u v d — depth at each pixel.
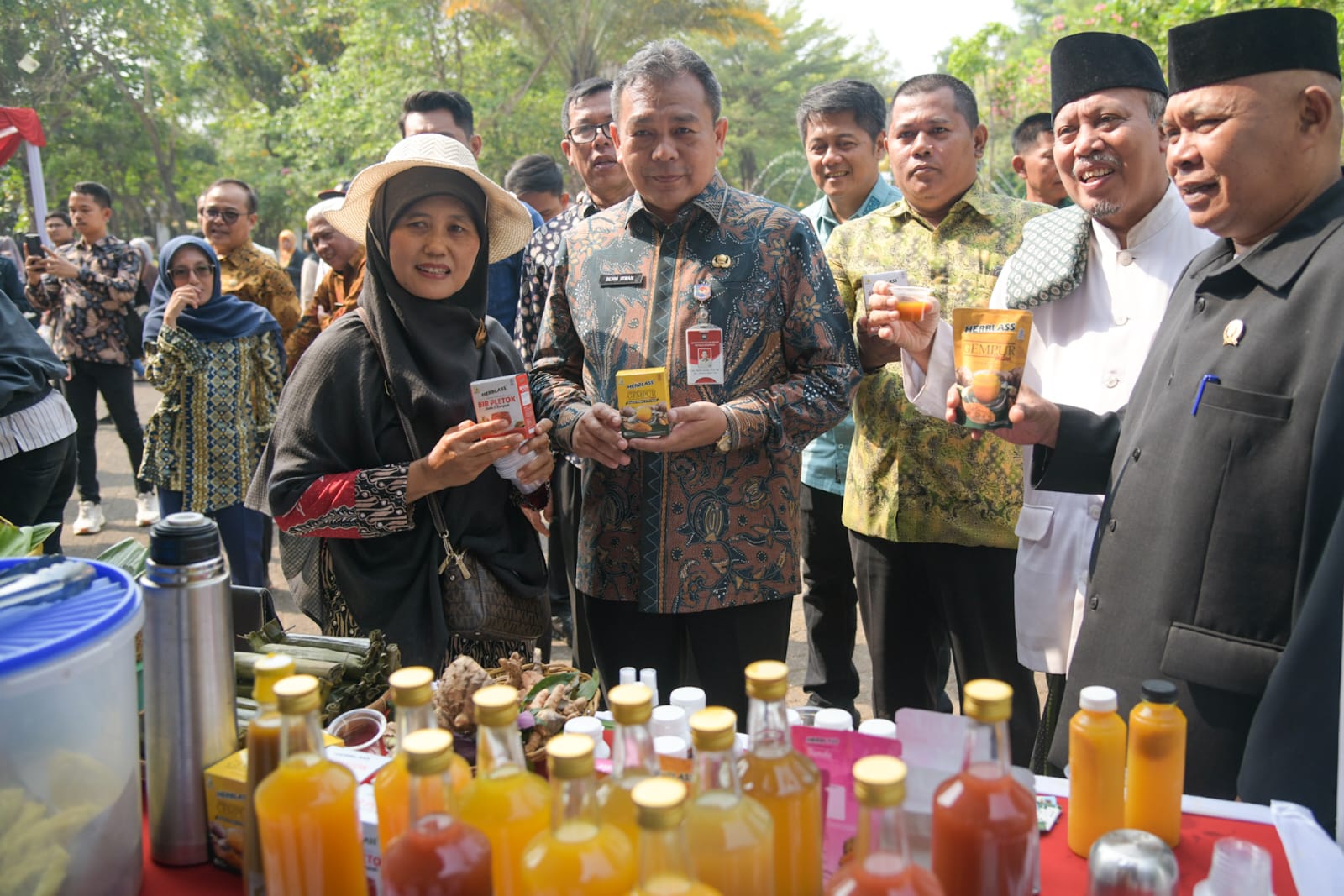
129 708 1.37
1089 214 2.53
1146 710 1.44
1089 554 2.55
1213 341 1.84
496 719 1.14
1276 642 1.68
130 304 6.66
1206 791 1.78
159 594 1.44
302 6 33.50
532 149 25.52
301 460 2.38
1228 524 1.73
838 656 3.92
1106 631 1.95
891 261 3.29
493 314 4.23
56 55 29.61
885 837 0.99
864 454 3.22
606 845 0.99
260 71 35.12
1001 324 2.07
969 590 3.11
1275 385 1.71
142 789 1.71
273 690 1.19
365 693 1.94
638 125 2.50
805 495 3.85
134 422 6.84
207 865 1.51
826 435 3.76
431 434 2.46
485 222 2.59
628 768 1.14
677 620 2.72
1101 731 1.42
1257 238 1.86
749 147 39.22
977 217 3.22
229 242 5.77
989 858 1.15
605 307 2.65
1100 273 2.58
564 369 2.86
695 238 2.59
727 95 39.22
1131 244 2.51
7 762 1.20
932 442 3.06
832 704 3.91
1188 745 1.80
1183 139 1.83
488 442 2.28
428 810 1.10
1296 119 1.72
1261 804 1.52
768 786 1.14
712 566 2.56
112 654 1.31
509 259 4.25
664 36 24.34
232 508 4.61
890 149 3.28
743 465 2.56
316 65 27.83
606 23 23.72
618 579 2.65
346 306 5.12
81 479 6.71
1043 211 3.20
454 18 25.27
